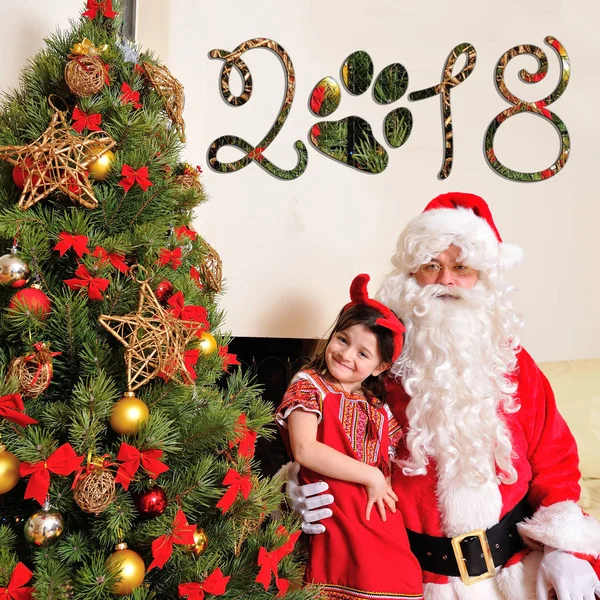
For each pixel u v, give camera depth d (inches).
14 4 43.7
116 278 31.9
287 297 66.8
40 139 30.3
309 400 44.9
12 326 28.6
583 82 68.6
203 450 35.5
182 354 31.0
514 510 46.1
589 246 70.1
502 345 48.8
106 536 29.5
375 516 43.5
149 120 33.9
